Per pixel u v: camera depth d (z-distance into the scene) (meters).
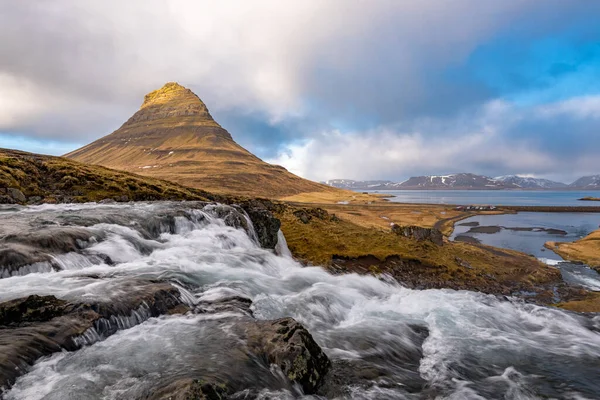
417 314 19.25
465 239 72.69
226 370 9.38
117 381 8.50
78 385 8.20
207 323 12.39
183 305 13.77
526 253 56.59
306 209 58.47
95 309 11.31
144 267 18.34
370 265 35.53
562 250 58.16
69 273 15.77
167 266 19.00
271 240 35.97
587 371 13.34
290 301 17.86
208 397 7.74
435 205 172.25
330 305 18.59
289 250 38.66
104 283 14.20
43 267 16.09
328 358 11.53
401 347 14.30
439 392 11.11
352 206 142.25
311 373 10.09
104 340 10.54
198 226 30.69
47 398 7.64
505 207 164.00
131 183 47.50
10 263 15.26
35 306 10.78
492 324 18.58
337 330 15.45
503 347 15.29
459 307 21.30
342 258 36.59
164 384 8.29
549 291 35.03
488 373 12.84
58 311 10.84
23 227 21.48
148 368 9.20
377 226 74.12
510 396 11.24
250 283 19.12
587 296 33.72
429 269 37.03
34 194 37.62
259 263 25.72
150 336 11.06
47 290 13.07
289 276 24.70
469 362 13.60
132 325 11.67
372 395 10.36
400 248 41.06
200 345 10.66
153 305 12.77
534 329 18.58
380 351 13.55
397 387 11.05
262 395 8.81
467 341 15.70
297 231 44.78
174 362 9.57
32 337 9.41
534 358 14.36
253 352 10.45
